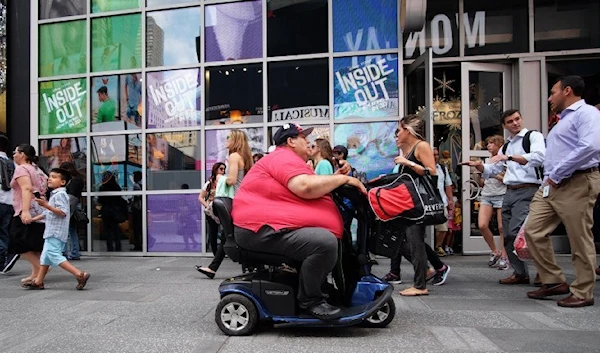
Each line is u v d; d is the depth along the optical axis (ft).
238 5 26.76
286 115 25.95
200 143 26.73
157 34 27.63
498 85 26.37
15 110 30.48
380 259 24.20
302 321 11.03
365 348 10.19
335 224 11.27
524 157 15.97
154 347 10.44
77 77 28.48
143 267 22.54
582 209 13.35
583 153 12.92
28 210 17.88
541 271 14.76
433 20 26.40
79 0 28.76
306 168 11.34
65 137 28.50
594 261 13.56
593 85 26.09
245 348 10.30
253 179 11.51
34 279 17.81
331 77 25.43
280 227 10.83
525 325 11.83
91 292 16.65
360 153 24.99
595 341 10.48
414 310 13.42
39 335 11.45
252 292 11.25
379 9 25.20
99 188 27.73
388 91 24.97
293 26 26.17
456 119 26.71
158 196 26.94
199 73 26.96
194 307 14.19
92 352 10.18
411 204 11.48
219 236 25.25
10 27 30.50
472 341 10.57
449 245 25.48
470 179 25.76
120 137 27.73
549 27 25.70
